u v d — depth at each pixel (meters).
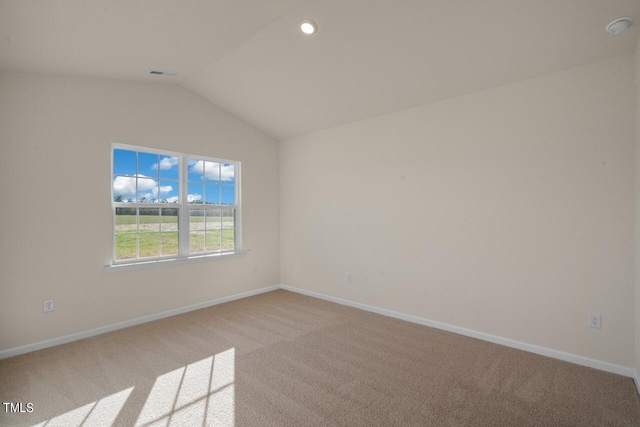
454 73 2.93
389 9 2.38
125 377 2.45
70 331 3.14
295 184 4.93
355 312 4.01
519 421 1.94
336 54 2.98
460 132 3.25
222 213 4.51
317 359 2.75
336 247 4.41
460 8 2.26
